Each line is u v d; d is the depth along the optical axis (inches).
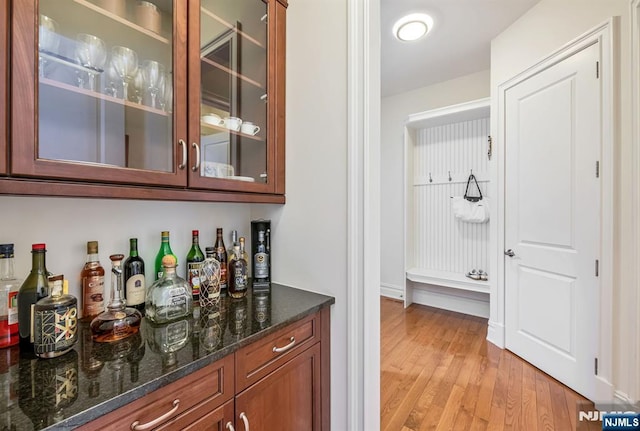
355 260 46.2
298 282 54.4
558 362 75.3
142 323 38.4
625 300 61.2
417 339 101.1
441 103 132.3
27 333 31.5
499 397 69.6
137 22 37.1
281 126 54.2
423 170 138.9
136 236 45.4
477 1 81.5
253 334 35.1
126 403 23.6
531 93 83.7
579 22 70.1
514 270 90.2
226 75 46.6
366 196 45.4
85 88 32.7
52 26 29.9
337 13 48.2
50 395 23.1
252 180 49.9
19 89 26.2
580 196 69.6
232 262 49.6
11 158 25.8
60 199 37.9
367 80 45.3
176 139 38.0
